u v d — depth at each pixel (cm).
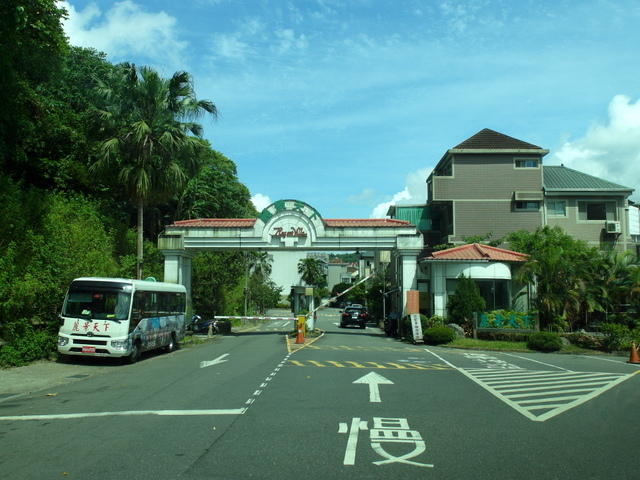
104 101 2569
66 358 1723
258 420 843
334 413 897
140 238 2575
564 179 4150
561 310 2545
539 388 1208
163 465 612
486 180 4038
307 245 3050
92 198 2823
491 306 2795
